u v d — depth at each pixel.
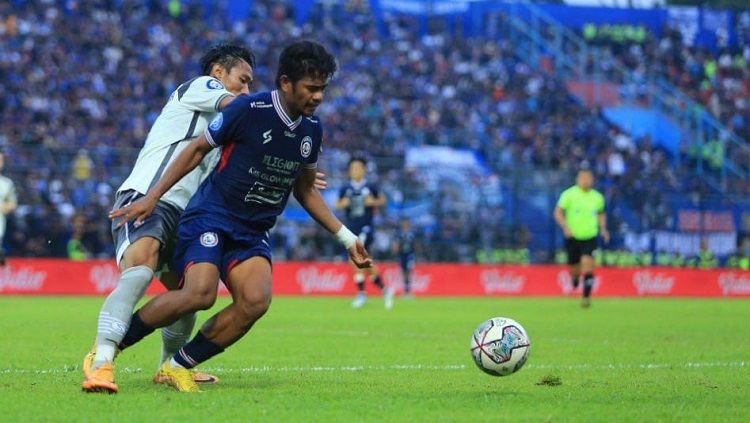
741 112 155.12
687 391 25.72
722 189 126.88
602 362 34.44
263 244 24.05
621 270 105.50
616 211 109.88
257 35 145.75
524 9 161.75
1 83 120.50
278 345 40.16
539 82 151.12
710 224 111.38
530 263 107.25
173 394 23.34
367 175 107.75
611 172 128.00
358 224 75.06
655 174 123.75
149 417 19.88
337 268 98.44
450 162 129.12
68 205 95.69
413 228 105.81
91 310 64.19
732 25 167.38
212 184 23.91
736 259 111.62
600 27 163.62
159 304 23.05
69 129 116.94
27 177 94.81
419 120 137.75
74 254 94.88
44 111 118.81
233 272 23.50
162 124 25.38
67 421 19.39
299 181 25.08
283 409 21.20
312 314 64.88
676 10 166.50
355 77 143.00
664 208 110.62
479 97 145.50
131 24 137.00
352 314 65.12
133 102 126.25
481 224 106.75
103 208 96.69
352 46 150.38
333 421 19.73
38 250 94.12
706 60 163.62
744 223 111.81
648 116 149.88
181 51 136.62
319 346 39.88
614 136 142.12
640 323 58.50
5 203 75.00
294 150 23.58
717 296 107.69
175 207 24.80
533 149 134.88
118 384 25.39
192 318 25.58
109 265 91.94
